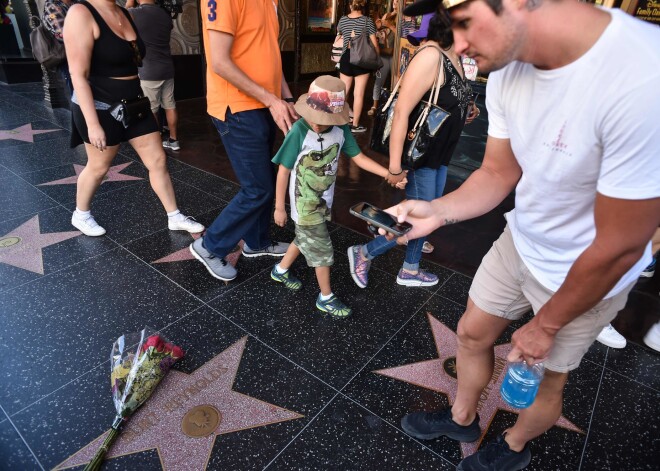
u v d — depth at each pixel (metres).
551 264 1.25
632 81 0.84
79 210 3.16
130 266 2.89
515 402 1.34
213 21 2.09
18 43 8.62
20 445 1.70
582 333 1.28
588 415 2.01
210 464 1.68
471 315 1.53
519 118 1.12
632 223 0.90
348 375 2.14
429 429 1.82
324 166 2.24
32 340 2.22
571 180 1.05
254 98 2.32
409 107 2.27
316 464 1.71
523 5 0.87
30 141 5.09
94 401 1.91
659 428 1.96
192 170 4.55
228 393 2.00
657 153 0.84
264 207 2.68
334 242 3.36
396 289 2.84
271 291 2.74
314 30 10.06
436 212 1.43
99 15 2.55
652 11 3.80
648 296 2.90
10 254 2.93
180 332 2.35
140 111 2.87
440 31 1.01
